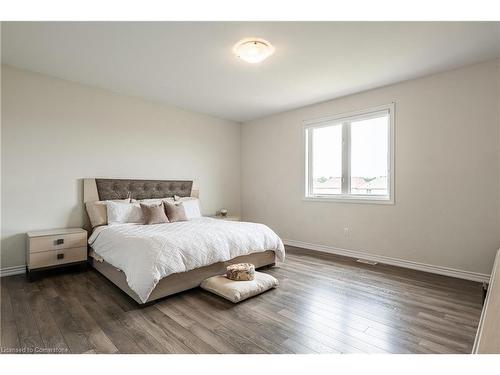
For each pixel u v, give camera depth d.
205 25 2.33
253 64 3.08
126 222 3.72
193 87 3.82
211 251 2.79
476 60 2.96
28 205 3.33
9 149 3.20
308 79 3.51
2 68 3.14
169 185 4.65
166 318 2.17
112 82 3.66
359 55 2.84
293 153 4.91
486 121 2.99
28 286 2.88
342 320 2.15
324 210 4.46
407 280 3.06
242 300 2.51
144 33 2.45
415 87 3.47
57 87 3.53
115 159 4.07
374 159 3.97
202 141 5.21
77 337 1.89
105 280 3.08
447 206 3.25
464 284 2.93
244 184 5.86
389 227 3.73
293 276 3.20
